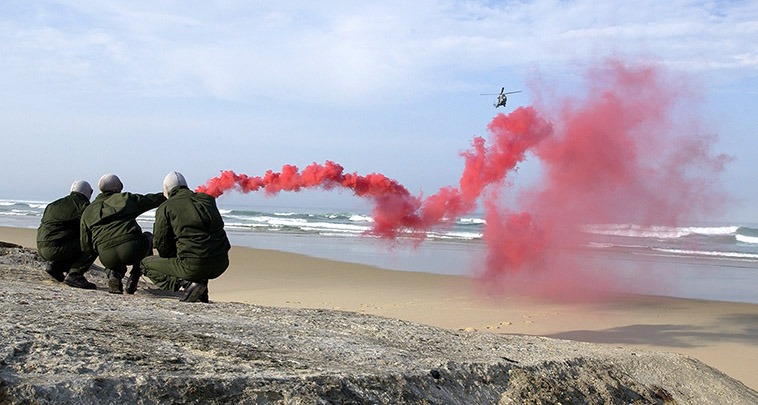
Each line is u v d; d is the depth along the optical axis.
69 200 8.38
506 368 4.90
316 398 3.38
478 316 12.55
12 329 3.68
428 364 4.54
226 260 7.44
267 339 4.70
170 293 8.77
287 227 46.56
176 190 7.57
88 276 10.78
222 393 3.14
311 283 17.16
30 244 24.48
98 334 3.95
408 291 15.95
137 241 7.52
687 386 5.86
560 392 4.80
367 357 4.51
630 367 5.92
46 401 2.67
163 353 3.71
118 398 2.86
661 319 12.70
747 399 5.90
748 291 18.09
